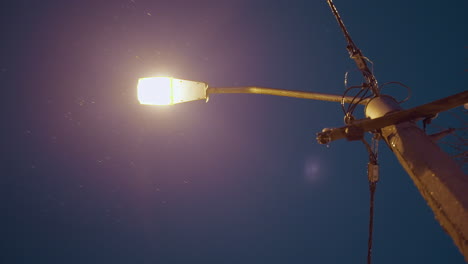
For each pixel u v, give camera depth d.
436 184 2.52
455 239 2.22
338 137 3.35
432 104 3.25
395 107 3.78
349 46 4.52
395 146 3.17
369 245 4.18
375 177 3.92
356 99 4.29
